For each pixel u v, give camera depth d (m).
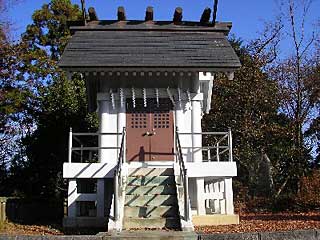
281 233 9.95
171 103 16.78
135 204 12.48
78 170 14.66
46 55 32.94
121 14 17.67
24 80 30.22
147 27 17.52
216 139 27.88
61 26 36.56
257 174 28.05
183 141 16.47
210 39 17.00
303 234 10.06
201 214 14.78
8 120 29.66
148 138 16.48
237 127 29.59
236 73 30.16
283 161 28.86
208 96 18.97
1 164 28.58
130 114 16.64
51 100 26.12
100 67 15.22
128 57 15.73
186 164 14.90
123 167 13.91
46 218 20.42
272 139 29.48
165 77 16.78
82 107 25.84
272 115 31.08
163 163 15.86
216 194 15.13
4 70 28.72
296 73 31.06
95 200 14.63
